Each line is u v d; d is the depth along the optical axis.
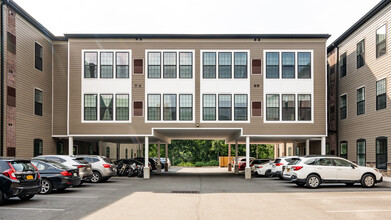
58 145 26.20
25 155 21.52
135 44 24.56
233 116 24.09
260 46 24.42
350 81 26.30
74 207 11.13
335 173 17.11
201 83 24.33
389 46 20.81
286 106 24.09
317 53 24.31
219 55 24.47
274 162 23.97
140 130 24.19
